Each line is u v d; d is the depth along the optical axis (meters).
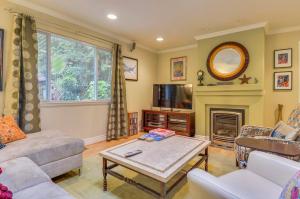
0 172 1.31
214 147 3.50
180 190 1.93
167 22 3.26
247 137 2.34
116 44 3.93
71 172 2.35
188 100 4.28
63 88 3.19
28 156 1.77
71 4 2.64
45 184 1.29
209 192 1.05
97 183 2.08
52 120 3.00
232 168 2.49
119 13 2.91
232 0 2.49
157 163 1.65
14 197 1.11
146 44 4.61
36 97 2.68
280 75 3.52
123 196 1.83
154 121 4.64
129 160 1.71
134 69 4.53
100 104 3.77
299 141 2.02
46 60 2.93
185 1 2.53
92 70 3.67
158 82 5.17
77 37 3.31
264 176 1.40
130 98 4.48
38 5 2.68
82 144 2.27
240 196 1.01
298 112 2.39
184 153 1.89
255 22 3.22
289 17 3.01
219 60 3.71
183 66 4.79
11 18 2.50
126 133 4.09
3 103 2.46
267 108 3.65
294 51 3.39
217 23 3.29
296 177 0.77
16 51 2.48
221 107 3.72
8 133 2.04
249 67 3.40
